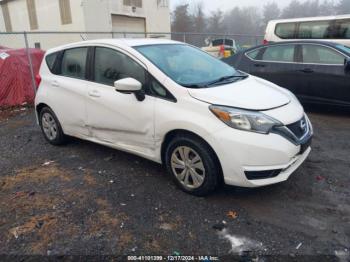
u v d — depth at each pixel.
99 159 4.58
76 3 19.95
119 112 3.88
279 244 2.71
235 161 3.05
